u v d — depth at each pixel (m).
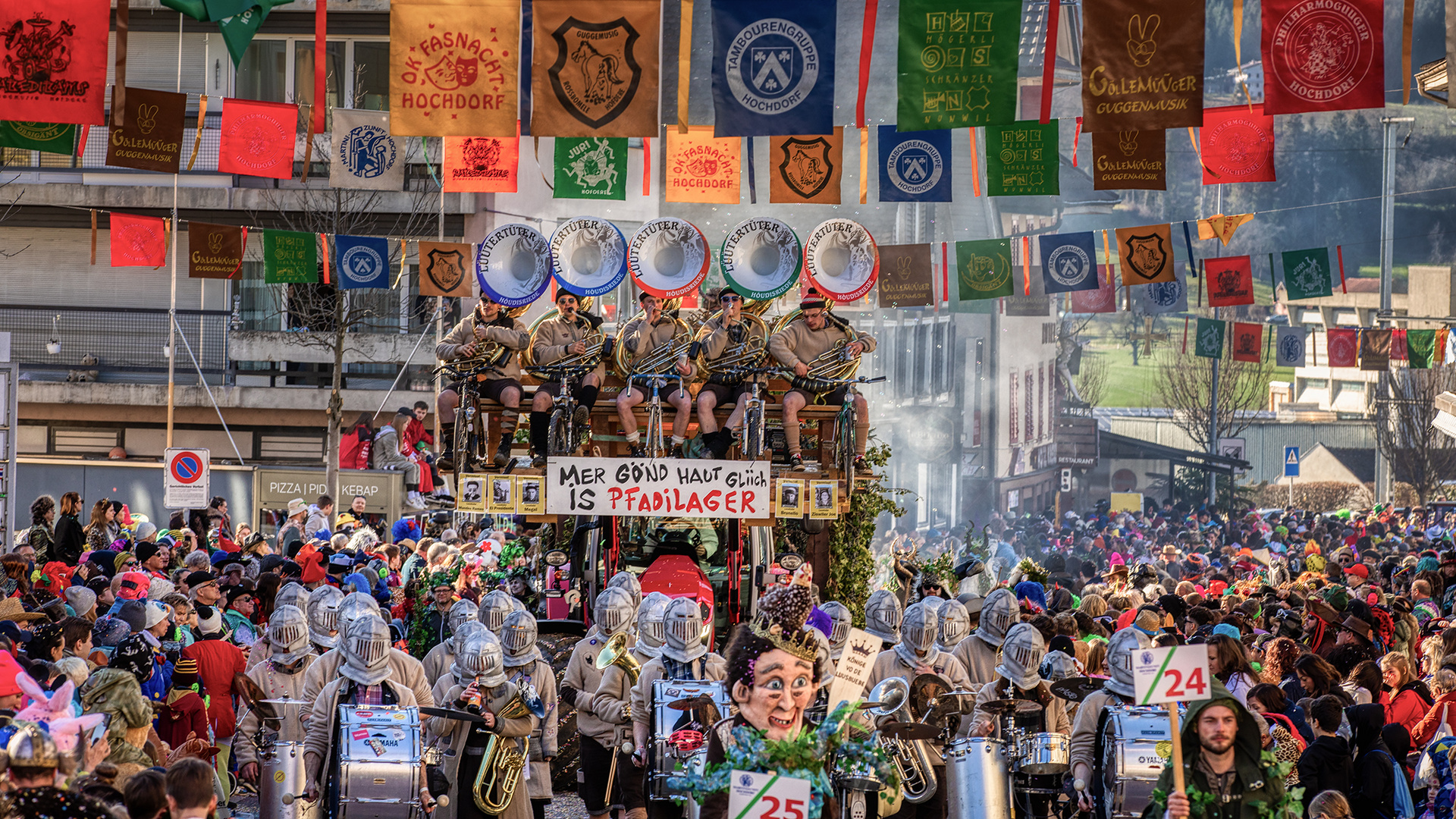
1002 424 101.44
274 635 22.14
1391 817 21.03
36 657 21.88
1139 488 136.12
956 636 23.59
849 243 31.92
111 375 79.62
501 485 30.69
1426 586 41.66
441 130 24.55
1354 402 163.38
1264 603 36.75
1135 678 14.95
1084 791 19.64
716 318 32.50
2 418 45.56
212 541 44.56
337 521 53.16
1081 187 96.81
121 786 15.91
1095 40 24.38
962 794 20.27
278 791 20.05
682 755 19.12
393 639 29.34
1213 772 15.35
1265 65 24.16
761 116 25.42
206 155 77.44
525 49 37.12
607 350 32.44
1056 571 60.97
